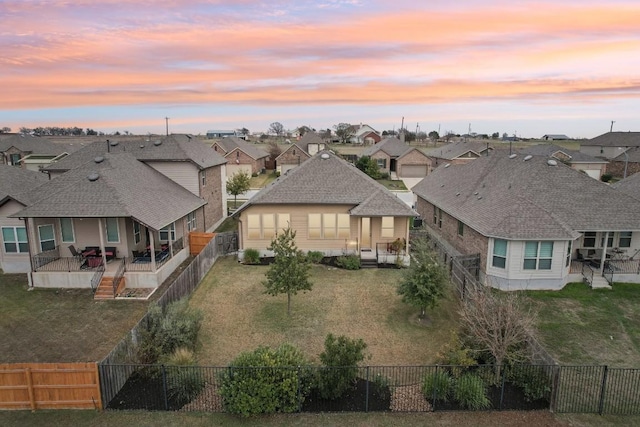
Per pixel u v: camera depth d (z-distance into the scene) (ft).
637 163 188.75
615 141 217.15
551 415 37.55
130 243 72.95
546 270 65.92
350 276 73.20
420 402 39.22
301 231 82.17
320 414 37.58
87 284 65.46
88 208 64.85
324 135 529.45
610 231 67.41
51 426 36.04
